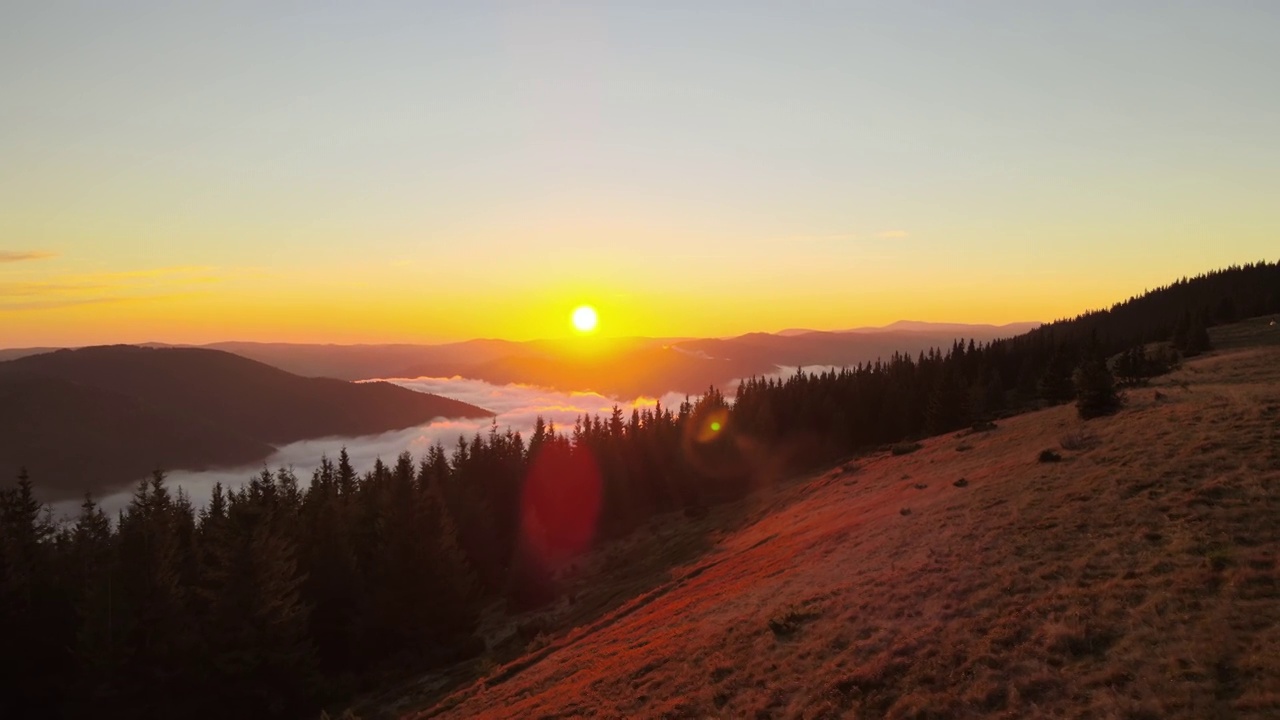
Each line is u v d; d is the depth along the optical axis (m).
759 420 108.75
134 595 43.00
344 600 55.34
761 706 15.70
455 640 55.22
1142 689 11.52
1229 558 15.08
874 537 28.66
